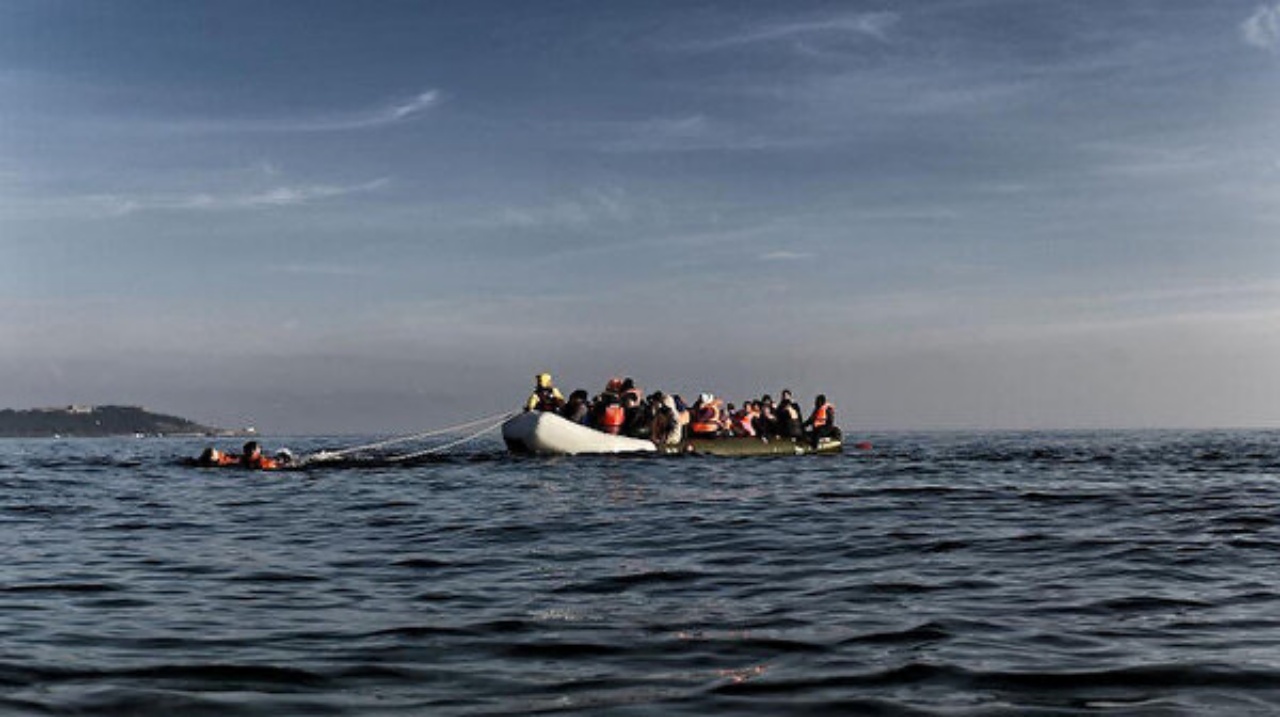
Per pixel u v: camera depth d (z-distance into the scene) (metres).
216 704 4.20
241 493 16.23
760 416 27.28
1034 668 4.68
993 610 6.10
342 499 14.83
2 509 13.93
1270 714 3.96
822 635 5.41
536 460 22.94
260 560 8.70
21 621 6.02
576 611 6.13
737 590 6.86
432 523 11.42
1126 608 6.14
